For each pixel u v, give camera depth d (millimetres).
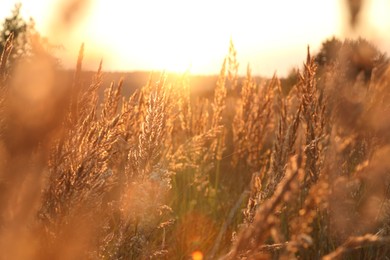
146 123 1777
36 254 646
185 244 2996
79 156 1206
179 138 4387
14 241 558
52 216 1075
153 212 1704
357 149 2412
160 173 1726
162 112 1791
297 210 2531
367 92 2385
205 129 4293
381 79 2387
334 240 2488
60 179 1140
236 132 4395
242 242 908
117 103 1868
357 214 2375
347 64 2373
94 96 1253
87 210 1183
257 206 1575
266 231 877
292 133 2146
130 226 1723
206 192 3805
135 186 1675
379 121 2010
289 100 3328
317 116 2412
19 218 530
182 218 3303
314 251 2607
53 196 1128
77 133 1264
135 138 2189
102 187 1264
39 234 903
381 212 2430
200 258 2797
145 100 2344
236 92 4645
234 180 4277
